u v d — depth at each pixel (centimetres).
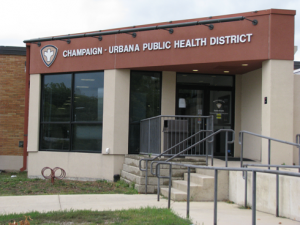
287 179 598
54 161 1119
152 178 845
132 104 1073
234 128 1130
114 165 1041
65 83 1137
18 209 641
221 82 1138
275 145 863
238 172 723
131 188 889
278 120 868
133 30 1001
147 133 984
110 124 1048
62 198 746
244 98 1117
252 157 1047
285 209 600
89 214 580
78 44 1102
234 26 908
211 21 909
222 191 757
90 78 1105
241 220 571
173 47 978
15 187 918
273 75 872
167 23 1035
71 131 1113
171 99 1088
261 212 649
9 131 1333
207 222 548
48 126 1151
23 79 1341
